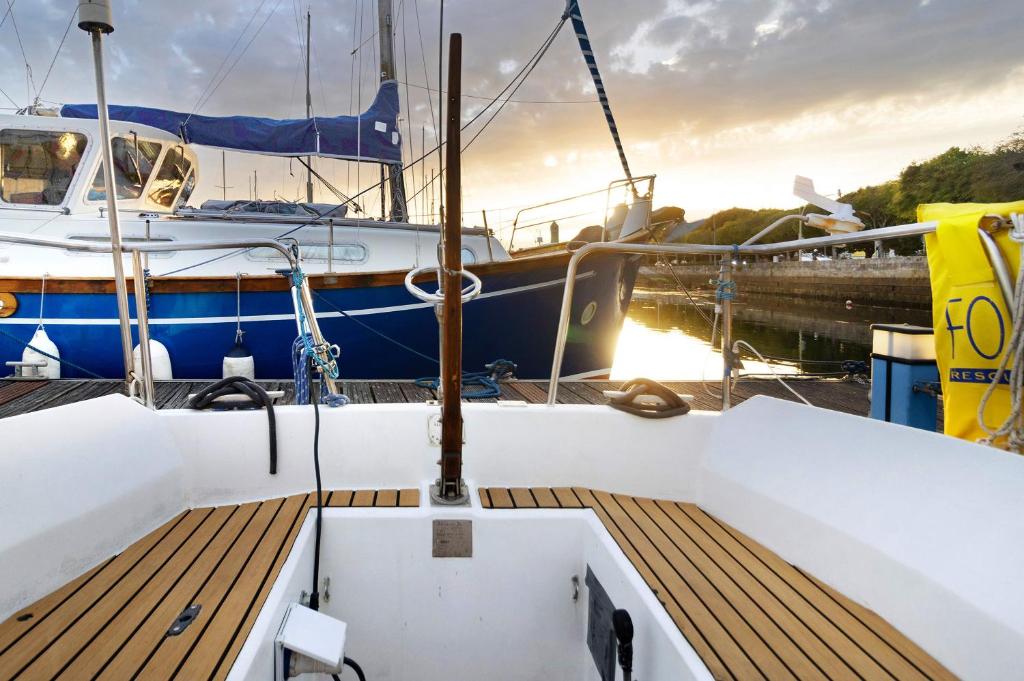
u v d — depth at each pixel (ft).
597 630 5.65
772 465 5.99
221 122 20.80
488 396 16.88
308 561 5.75
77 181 19.45
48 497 4.93
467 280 19.13
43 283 18.35
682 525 6.17
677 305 105.70
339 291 19.17
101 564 5.20
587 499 6.72
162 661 3.91
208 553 5.41
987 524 4.09
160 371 18.75
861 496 5.02
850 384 20.79
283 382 18.81
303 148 21.26
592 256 19.86
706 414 7.07
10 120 18.74
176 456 6.47
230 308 19.16
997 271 4.99
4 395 16.43
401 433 7.04
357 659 6.01
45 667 3.84
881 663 4.00
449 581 6.12
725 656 4.02
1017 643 3.53
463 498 6.42
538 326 20.47
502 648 6.17
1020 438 4.79
